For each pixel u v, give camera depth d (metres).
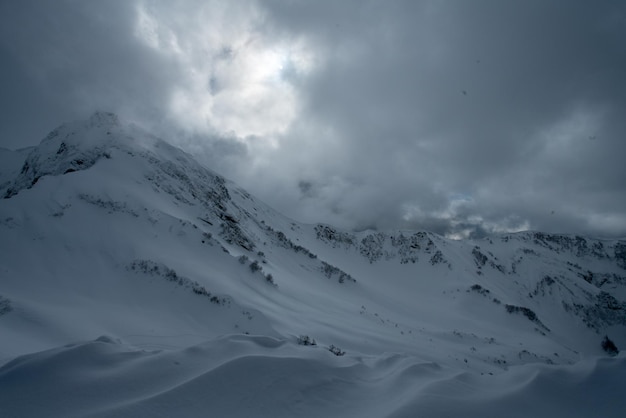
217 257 45.22
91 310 27.33
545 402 7.29
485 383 8.29
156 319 28.25
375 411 6.50
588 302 146.12
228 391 6.57
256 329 29.72
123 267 34.94
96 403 5.96
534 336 74.12
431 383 7.52
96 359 7.26
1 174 112.19
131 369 7.05
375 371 8.68
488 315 87.81
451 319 79.88
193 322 29.23
